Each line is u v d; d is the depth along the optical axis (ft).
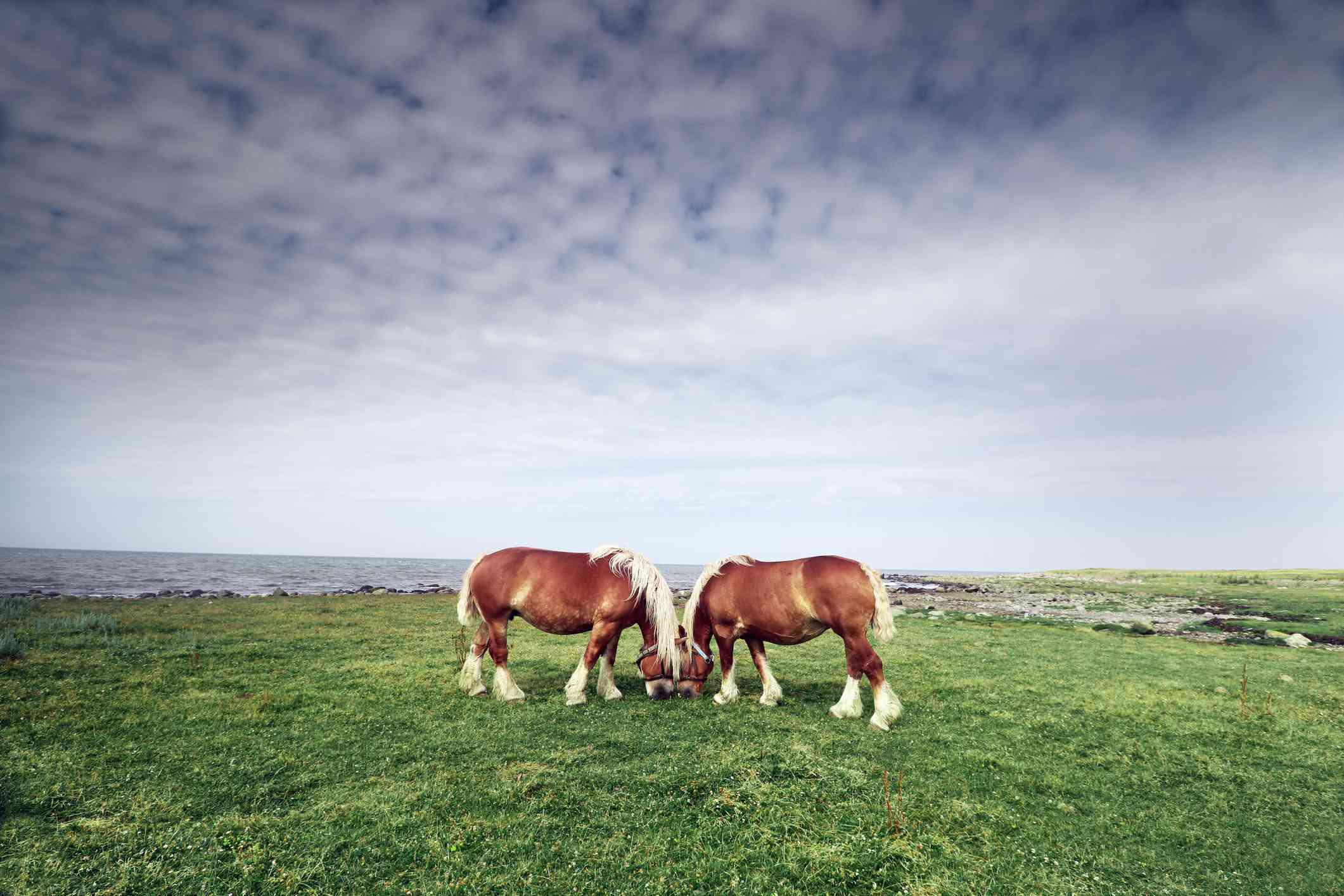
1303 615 64.59
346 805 14.79
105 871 11.91
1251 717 23.31
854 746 19.40
